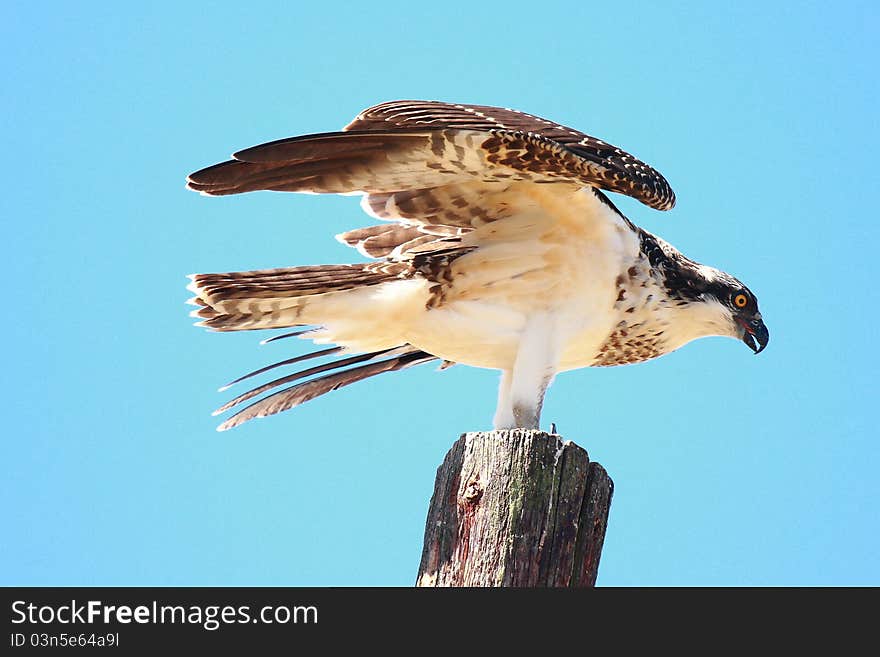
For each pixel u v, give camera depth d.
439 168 10.64
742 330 12.97
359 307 12.10
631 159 11.24
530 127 11.12
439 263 11.97
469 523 9.63
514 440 9.69
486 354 12.17
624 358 12.65
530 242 11.88
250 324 12.27
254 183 10.09
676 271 12.57
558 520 9.54
